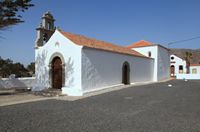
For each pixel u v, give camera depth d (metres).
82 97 14.71
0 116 8.55
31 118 8.23
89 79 18.31
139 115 8.84
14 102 12.50
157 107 10.62
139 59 27.30
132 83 25.05
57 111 9.63
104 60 20.41
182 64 49.88
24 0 16.64
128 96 14.79
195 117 8.49
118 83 22.55
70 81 18.12
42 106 11.00
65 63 18.56
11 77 23.25
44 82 20.09
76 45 17.88
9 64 36.53
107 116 8.63
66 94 16.42
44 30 21.75
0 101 12.99
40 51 20.58
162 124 7.43
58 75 19.44
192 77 41.44
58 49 19.12
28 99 13.95
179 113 9.22
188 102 12.12
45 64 20.08
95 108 10.39
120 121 7.82
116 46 26.84
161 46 33.84
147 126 7.18
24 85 23.67
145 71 28.94
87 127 7.01
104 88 19.55
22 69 41.44
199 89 19.28
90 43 20.95
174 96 14.66
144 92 17.02
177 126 7.18
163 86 22.20
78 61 17.67
